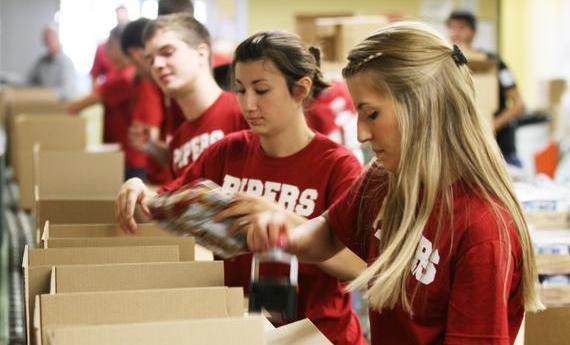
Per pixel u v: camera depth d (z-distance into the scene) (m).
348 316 2.33
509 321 1.68
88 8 12.30
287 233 1.94
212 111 2.93
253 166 2.42
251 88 2.29
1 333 4.39
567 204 2.85
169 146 3.15
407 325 1.68
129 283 1.88
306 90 2.32
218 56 4.60
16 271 5.55
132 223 2.34
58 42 11.34
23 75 12.21
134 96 5.10
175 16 2.93
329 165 2.31
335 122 3.74
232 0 9.50
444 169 1.63
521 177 3.80
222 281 1.92
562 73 8.23
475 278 1.56
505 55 9.06
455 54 1.66
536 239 2.59
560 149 5.54
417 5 9.34
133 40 4.63
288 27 9.12
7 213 7.15
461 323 1.57
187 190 2.17
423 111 1.62
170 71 2.87
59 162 3.72
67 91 11.37
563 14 8.23
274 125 2.30
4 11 12.24
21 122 5.57
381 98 1.63
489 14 9.09
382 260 1.67
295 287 1.96
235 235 2.01
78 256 2.03
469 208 1.59
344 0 9.41
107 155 3.74
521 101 6.20
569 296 2.57
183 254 2.19
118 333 1.43
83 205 2.83
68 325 1.60
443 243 1.61
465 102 1.64
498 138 6.21
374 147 1.67
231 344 1.48
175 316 1.68
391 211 1.71
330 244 2.00
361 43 1.67
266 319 1.93
